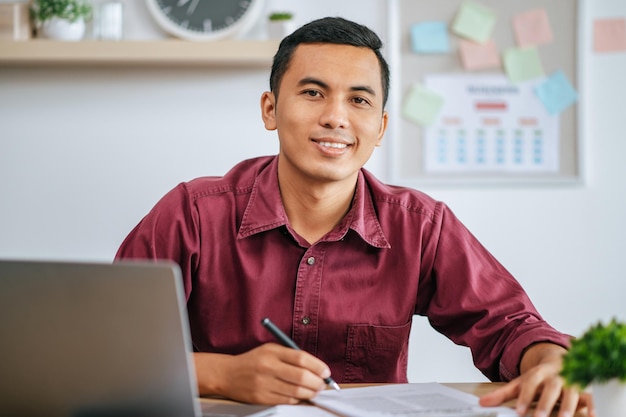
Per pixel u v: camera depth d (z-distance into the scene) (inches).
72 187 114.3
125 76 113.8
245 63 111.5
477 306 61.0
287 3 114.3
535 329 55.4
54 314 40.1
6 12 106.7
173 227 62.1
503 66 116.2
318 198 60.0
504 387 48.0
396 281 62.3
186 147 114.3
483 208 117.0
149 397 40.3
